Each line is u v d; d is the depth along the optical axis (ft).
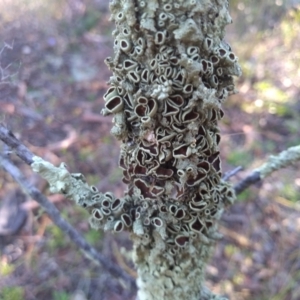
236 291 1.23
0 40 1.74
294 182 1.53
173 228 0.44
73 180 0.44
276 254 1.32
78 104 1.75
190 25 0.34
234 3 2.09
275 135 1.69
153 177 0.41
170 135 0.38
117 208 0.44
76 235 0.63
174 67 0.36
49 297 1.24
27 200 1.43
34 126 1.59
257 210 1.44
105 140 1.61
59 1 2.17
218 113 0.39
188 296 0.50
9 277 1.27
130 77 0.37
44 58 1.85
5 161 0.61
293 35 2.19
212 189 0.43
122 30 0.37
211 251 0.51
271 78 1.98
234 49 2.03
